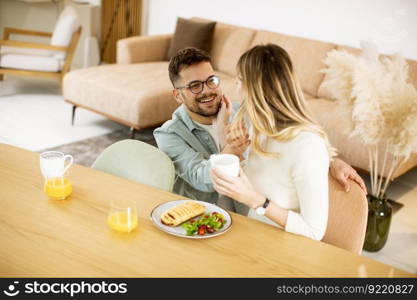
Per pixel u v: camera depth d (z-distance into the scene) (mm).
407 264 2904
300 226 1570
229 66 5082
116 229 1521
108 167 2074
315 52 4578
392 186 3912
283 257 1454
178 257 1424
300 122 1604
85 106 4656
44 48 5301
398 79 2758
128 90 4375
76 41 5414
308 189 1572
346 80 2732
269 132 1613
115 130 4699
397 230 3275
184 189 2199
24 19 6887
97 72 4781
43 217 1588
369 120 2730
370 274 1402
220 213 1664
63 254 1405
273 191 1677
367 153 3631
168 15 6148
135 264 1382
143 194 1784
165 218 1576
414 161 3766
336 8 4723
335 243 1762
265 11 5219
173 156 2125
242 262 1419
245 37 5066
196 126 2170
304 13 4941
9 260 1364
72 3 6672
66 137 4426
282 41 4812
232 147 1864
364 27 4594
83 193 1763
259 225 1617
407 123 2686
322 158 1583
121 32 6699
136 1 6391
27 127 4570
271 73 1589
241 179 1597
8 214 1591
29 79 6137
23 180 1833
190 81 2057
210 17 5707
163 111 4438
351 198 1739
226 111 2117
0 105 5090
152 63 5316
